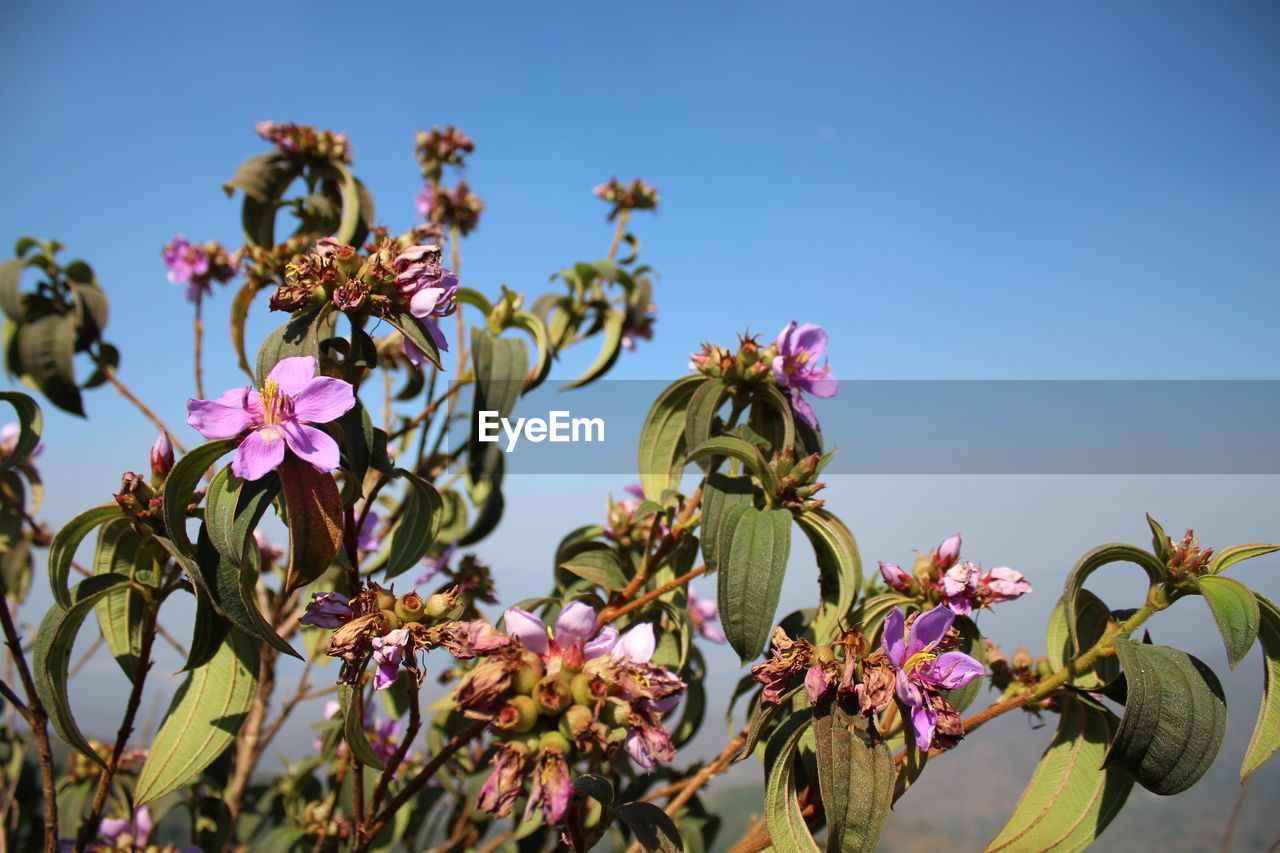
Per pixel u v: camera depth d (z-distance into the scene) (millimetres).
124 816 640
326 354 390
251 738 664
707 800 806
